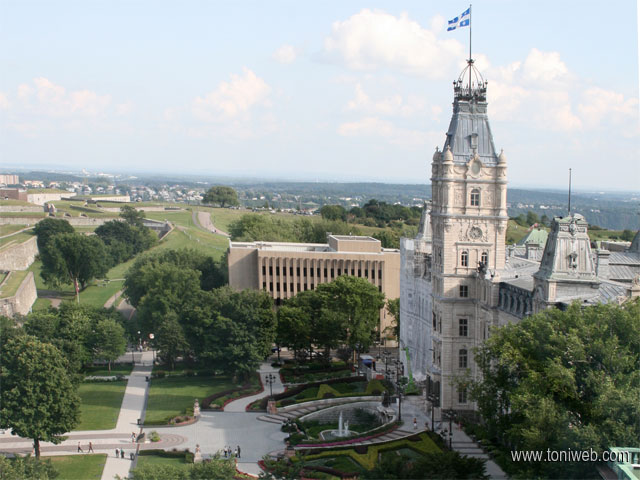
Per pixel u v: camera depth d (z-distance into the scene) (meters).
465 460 90.19
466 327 133.12
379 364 187.62
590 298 105.50
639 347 85.69
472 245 131.88
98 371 185.62
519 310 115.81
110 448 127.88
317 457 117.50
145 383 175.50
